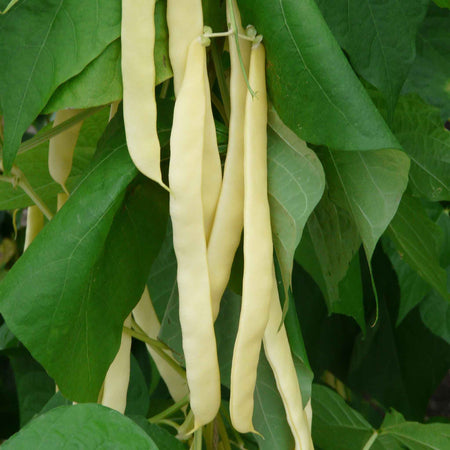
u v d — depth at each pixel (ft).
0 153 2.37
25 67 2.04
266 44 2.07
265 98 2.10
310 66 2.03
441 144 2.68
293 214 2.10
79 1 2.06
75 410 2.06
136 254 2.30
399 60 2.35
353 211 2.23
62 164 2.46
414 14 2.35
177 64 2.08
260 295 2.06
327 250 2.57
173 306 2.54
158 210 2.32
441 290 2.87
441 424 2.71
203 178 2.09
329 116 2.03
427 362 3.62
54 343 2.10
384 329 3.67
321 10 2.33
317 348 3.58
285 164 2.13
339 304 2.94
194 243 2.06
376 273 3.53
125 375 2.35
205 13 2.18
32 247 2.09
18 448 2.01
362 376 3.76
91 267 2.10
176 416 2.83
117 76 2.09
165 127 2.25
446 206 3.15
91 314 2.20
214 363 2.08
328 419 2.80
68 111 2.43
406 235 2.74
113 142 2.19
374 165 2.18
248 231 2.06
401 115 2.68
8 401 3.87
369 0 2.34
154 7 2.06
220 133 2.34
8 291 2.07
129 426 2.05
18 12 2.04
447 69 3.08
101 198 2.10
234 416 2.11
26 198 2.88
